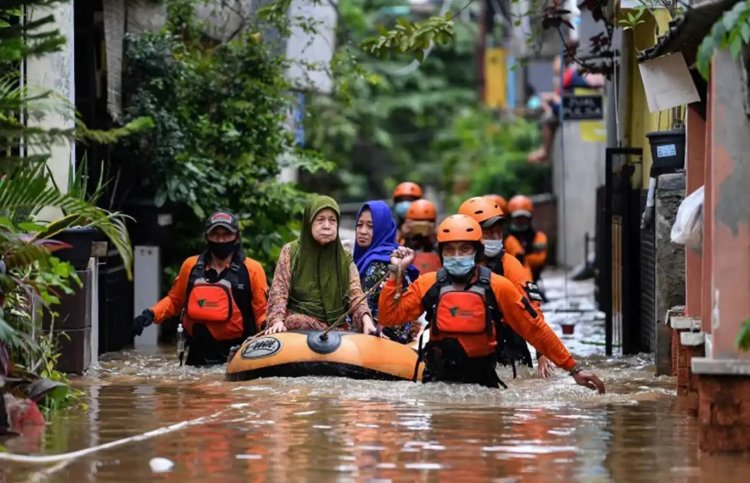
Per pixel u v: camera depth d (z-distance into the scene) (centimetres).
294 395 2355
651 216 2875
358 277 2784
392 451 1814
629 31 3944
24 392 2080
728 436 1788
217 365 2891
